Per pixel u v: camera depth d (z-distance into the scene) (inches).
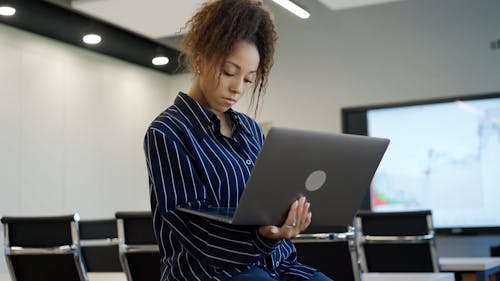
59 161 271.0
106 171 295.6
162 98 336.8
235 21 63.1
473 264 167.5
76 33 268.5
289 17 325.1
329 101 314.7
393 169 297.1
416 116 294.8
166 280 64.6
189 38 66.2
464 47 293.1
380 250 157.9
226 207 63.7
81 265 137.0
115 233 163.0
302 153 56.7
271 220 59.2
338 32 315.6
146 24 268.7
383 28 307.9
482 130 283.4
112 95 302.8
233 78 64.0
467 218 283.9
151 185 66.0
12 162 250.2
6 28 252.7
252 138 70.7
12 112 251.9
